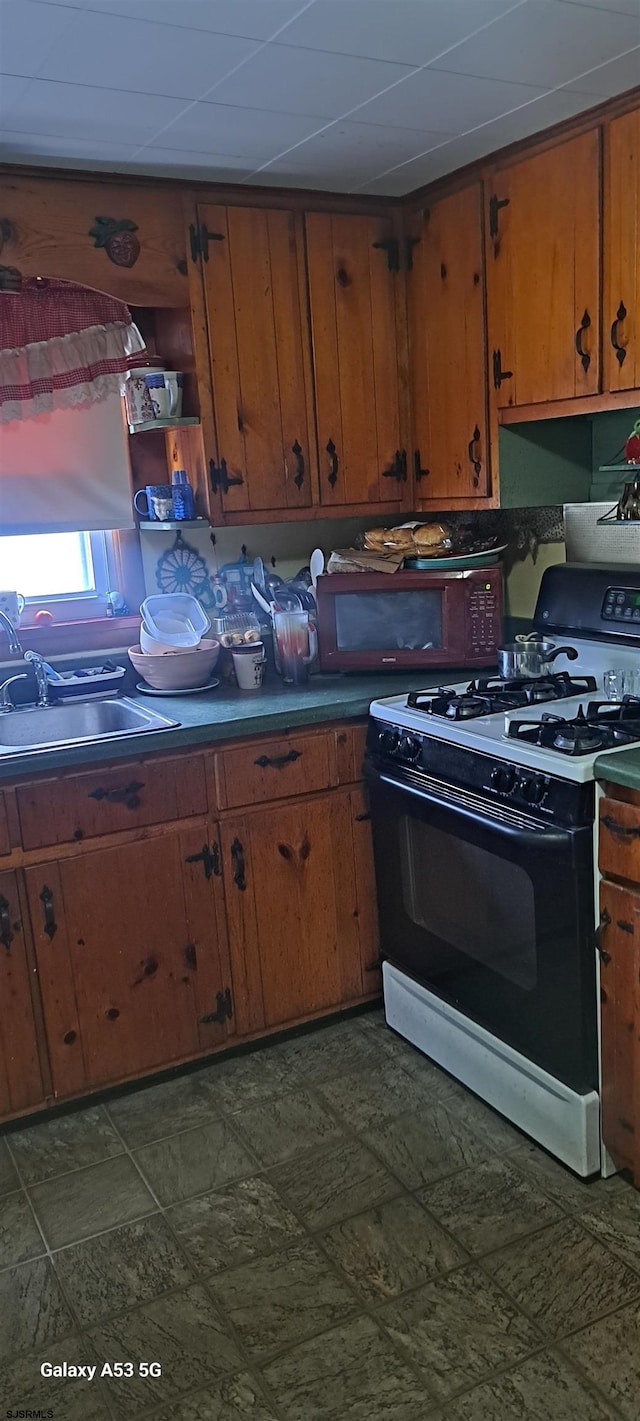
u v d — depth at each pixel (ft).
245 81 6.48
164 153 7.69
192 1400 5.42
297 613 9.21
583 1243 6.33
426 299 9.27
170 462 9.59
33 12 5.41
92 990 7.88
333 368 9.27
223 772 8.10
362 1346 5.68
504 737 7.09
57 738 9.04
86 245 8.06
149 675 9.05
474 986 7.63
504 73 6.59
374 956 9.14
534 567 9.84
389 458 9.73
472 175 8.46
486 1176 6.99
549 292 7.89
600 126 7.23
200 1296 6.11
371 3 5.55
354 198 9.12
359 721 8.63
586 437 9.08
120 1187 7.12
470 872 7.47
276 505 9.21
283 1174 7.15
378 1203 6.80
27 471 8.87
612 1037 6.50
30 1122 7.89
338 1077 8.29
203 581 10.07
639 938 6.12
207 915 8.25
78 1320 5.99
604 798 6.25
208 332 8.63
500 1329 5.73
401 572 9.26
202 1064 8.55
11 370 8.45
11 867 7.40
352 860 8.85
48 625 9.37
